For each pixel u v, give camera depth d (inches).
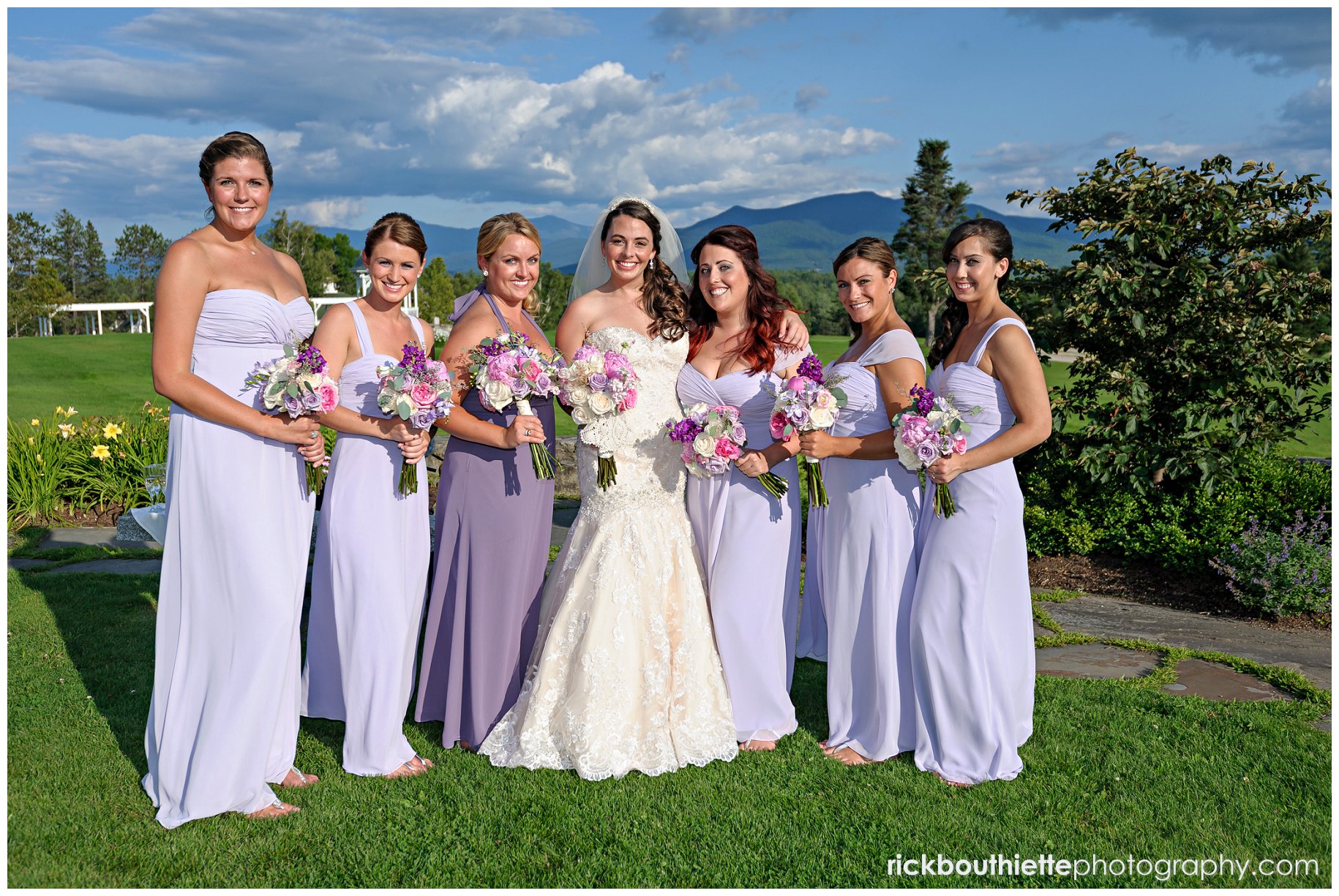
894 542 144.9
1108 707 162.4
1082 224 257.6
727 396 148.0
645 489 146.4
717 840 119.6
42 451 342.0
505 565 146.0
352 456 138.5
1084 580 248.8
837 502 148.6
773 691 150.3
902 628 145.7
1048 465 283.4
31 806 125.3
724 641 150.0
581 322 150.9
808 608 182.9
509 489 145.6
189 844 116.7
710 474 147.0
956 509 139.1
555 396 153.1
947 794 132.5
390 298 141.2
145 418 389.1
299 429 123.8
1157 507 258.4
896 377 142.3
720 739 145.3
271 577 125.2
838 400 140.8
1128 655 194.5
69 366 1120.8
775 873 111.9
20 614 212.4
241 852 115.3
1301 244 257.9
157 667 127.0
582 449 150.8
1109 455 258.4
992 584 139.2
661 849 117.5
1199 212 249.4
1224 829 122.1
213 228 125.3
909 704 145.3
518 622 148.8
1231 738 148.9
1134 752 144.4
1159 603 230.5
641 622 143.1
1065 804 128.7
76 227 4136.3
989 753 137.0
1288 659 190.5
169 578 125.3
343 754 139.2
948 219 1835.6
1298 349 257.6
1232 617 218.7
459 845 117.8
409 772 138.3
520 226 145.0
